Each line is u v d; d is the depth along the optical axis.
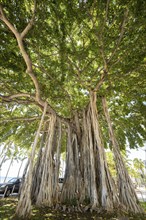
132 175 18.23
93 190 5.10
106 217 3.93
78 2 3.97
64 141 10.41
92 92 6.64
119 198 5.17
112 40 4.69
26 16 4.18
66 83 7.06
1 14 3.62
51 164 5.98
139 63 5.07
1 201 6.13
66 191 5.65
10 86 6.28
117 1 3.94
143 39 4.48
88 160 6.01
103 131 9.96
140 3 3.71
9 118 7.70
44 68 5.71
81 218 3.81
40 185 5.61
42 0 3.80
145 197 13.55
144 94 6.64
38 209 4.61
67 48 4.99
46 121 8.13
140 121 8.39
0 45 4.50
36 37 4.42
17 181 10.02
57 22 4.39
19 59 5.00
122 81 6.12
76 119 7.58
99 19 4.32
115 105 8.23
